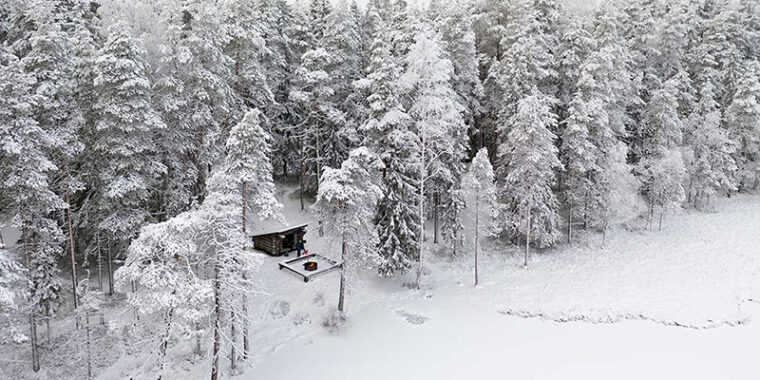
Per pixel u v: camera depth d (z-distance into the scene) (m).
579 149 31.94
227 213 17.48
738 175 44.44
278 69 36.62
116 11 32.41
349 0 41.31
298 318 24.94
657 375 20.09
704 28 48.09
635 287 28.05
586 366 20.94
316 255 31.80
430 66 27.25
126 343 22.12
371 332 24.11
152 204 28.14
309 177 36.56
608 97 34.88
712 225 37.75
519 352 22.23
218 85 25.64
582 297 27.20
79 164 25.30
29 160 19.00
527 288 28.81
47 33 21.73
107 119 22.56
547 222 32.66
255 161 19.94
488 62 39.03
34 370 20.33
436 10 42.56
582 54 37.62
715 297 26.47
